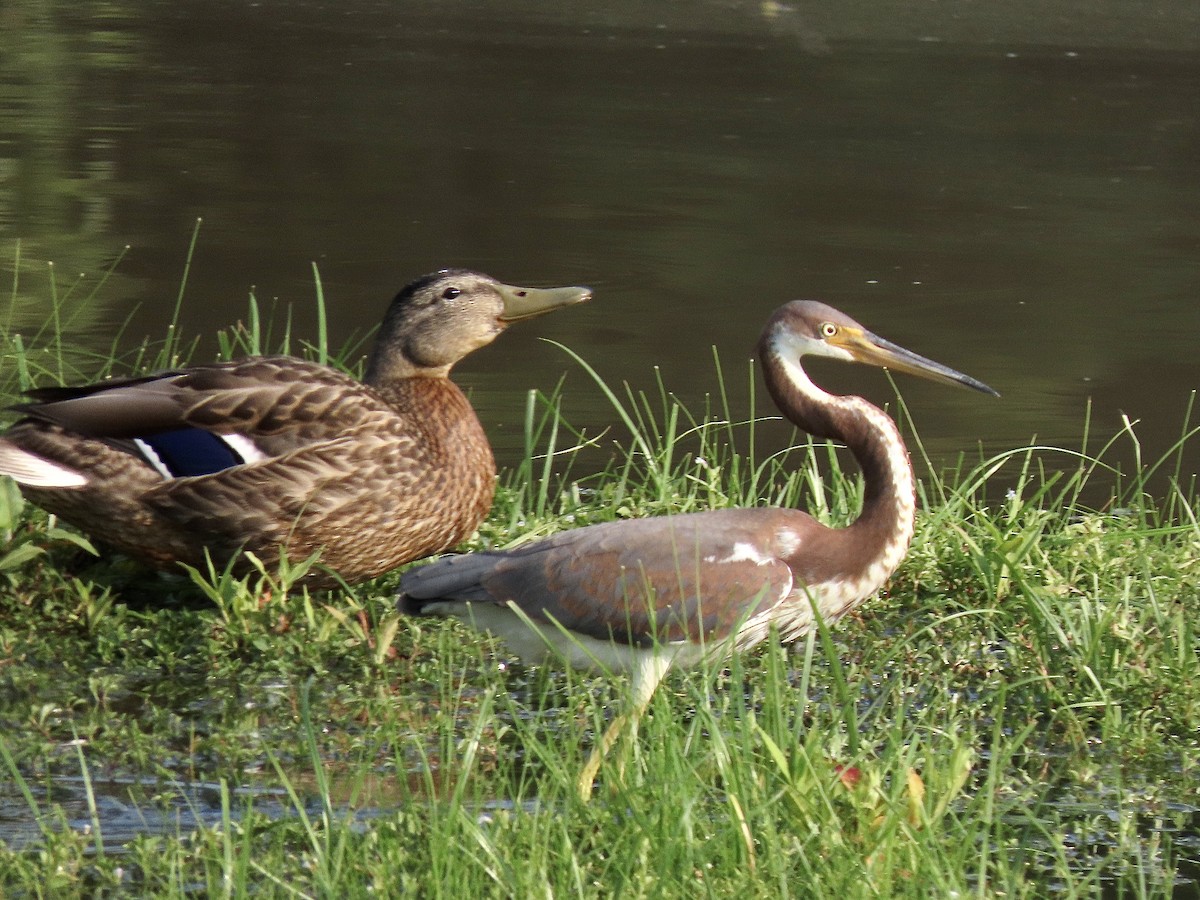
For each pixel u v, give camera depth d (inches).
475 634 428.5
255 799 348.2
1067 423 663.1
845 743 371.9
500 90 1353.3
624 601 385.7
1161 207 1058.7
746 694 410.3
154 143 1104.2
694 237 933.2
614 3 1748.3
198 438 422.6
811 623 405.4
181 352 681.6
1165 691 413.1
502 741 381.1
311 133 1163.9
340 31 1592.0
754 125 1261.1
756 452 617.3
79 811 339.9
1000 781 369.4
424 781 357.7
